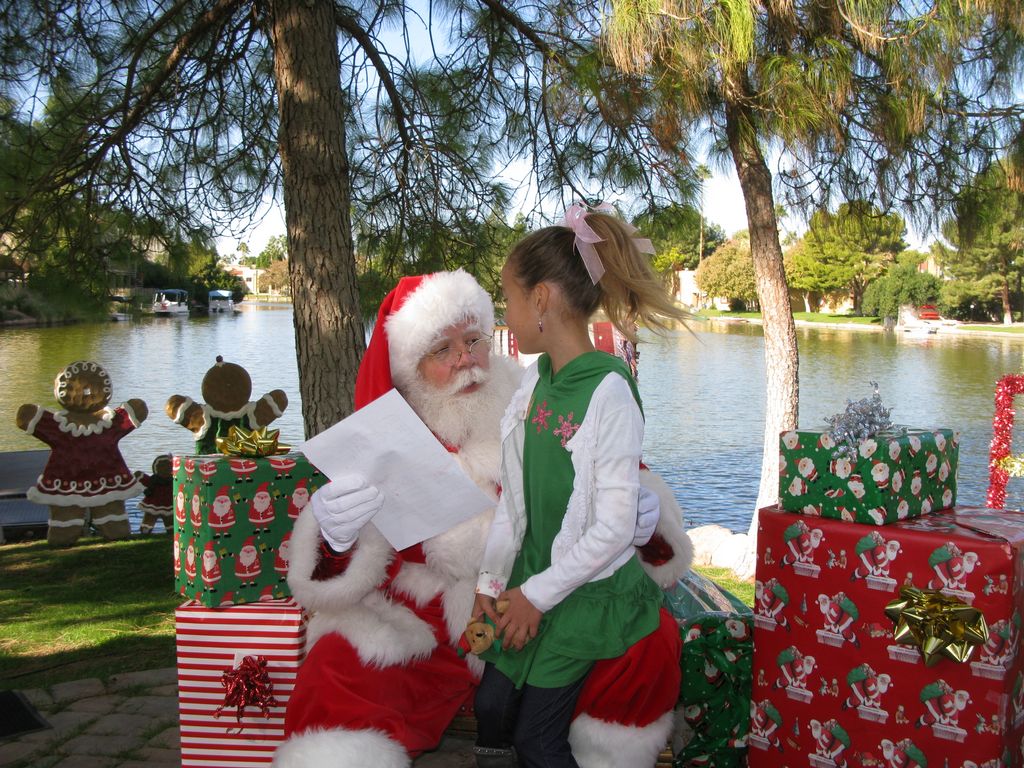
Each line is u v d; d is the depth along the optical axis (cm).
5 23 488
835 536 198
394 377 240
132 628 408
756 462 1071
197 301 5353
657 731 200
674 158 529
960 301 4956
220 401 612
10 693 315
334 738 192
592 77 473
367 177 579
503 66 556
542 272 192
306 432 422
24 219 527
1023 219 543
